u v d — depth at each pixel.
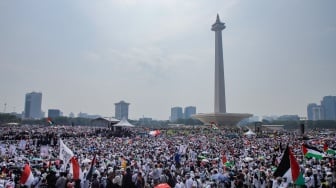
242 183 20.27
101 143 52.56
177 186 18.97
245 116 147.25
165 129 107.19
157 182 21.48
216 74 145.38
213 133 93.81
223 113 140.88
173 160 32.59
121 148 46.09
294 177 17.19
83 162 26.75
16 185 19.30
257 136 84.06
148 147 48.88
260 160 31.81
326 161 29.02
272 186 19.45
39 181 18.59
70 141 54.41
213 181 21.31
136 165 25.61
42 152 33.12
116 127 86.38
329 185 21.30
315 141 63.28
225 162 28.81
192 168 25.67
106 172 21.75
